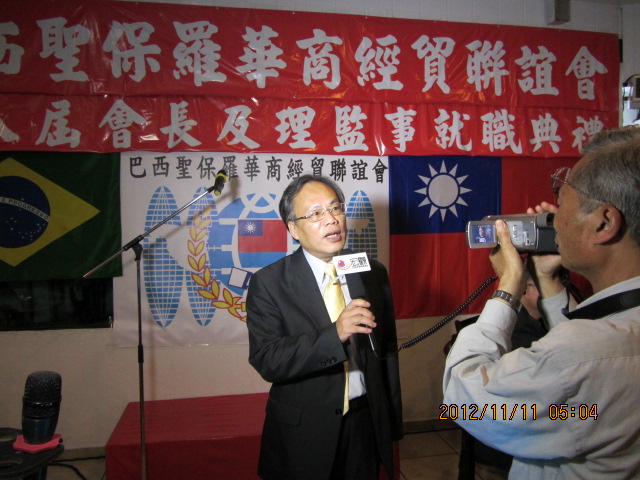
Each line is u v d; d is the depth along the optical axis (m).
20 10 2.28
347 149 2.59
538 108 2.76
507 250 0.86
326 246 1.28
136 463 1.99
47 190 2.39
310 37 2.52
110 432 2.51
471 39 2.67
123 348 2.51
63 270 2.42
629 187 0.65
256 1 2.52
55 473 2.33
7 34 2.28
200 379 2.56
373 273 1.45
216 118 2.48
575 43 2.78
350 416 1.29
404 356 2.73
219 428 2.13
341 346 1.12
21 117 2.32
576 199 0.71
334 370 1.26
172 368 2.54
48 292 2.48
